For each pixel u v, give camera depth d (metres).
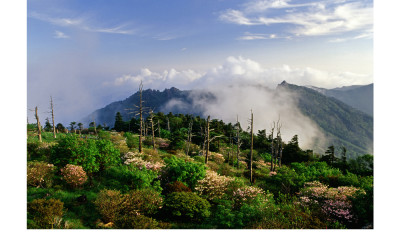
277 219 9.66
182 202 10.10
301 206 11.71
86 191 11.22
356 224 10.65
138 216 9.07
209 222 9.97
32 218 8.58
